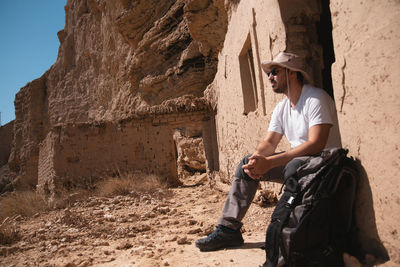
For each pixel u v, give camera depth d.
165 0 15.34
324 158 1.58
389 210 1.34
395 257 1.32
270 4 3.31
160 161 11.01
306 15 3.04
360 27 1.48
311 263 1.51
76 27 29.80
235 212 2.35
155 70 16.42
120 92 21.77
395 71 1.25
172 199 6.59
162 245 2.81
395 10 1.25
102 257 2.58
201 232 3.25
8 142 37.66
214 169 10.74
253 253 2.21
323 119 1.70
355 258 1.45
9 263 2.62
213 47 12.27
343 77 1.65
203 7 11.12
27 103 32.59
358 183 1.57
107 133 11.14
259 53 3.95
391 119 1.29
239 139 6.17
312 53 3.02
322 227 1.52
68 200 6.63
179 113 11.20
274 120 2.13
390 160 1.31
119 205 5.79
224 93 7.90
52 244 3.19
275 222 1.62
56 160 10.62
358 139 1.55
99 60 25.64
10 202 6.05
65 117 28.66
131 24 17.03
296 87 1.91
